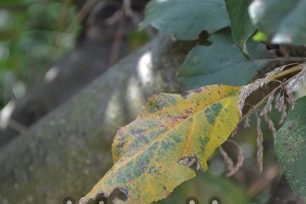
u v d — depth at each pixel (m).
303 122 0.48
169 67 0.64
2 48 1.36
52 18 1.35
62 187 0.68
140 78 0.66
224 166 0.78
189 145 0.50
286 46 0.56
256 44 0.55
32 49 1.37
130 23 0.97
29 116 0.96
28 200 0.70
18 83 1.38
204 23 0.57
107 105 0.67
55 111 0.73
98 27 1.01
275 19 0.38
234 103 0.50
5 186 0.71
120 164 0.50
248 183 0.85
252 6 0.39
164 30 0.58
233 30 0.44
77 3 1.07
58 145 0.69
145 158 0.50
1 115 1.01
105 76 0.70
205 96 0.51
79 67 0.98
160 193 0.50
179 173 0.50
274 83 0.55
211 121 0.50
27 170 0.70
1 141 0.94
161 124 0.51
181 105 0.51
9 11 1.21
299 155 0.48
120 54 0.96
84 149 0.67
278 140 0.48
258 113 0.56
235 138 0.64
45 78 1.01
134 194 0.50
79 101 0.70
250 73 0.54
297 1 0.39
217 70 0.56
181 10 0.58
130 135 0.51
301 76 0.49
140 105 0.65
